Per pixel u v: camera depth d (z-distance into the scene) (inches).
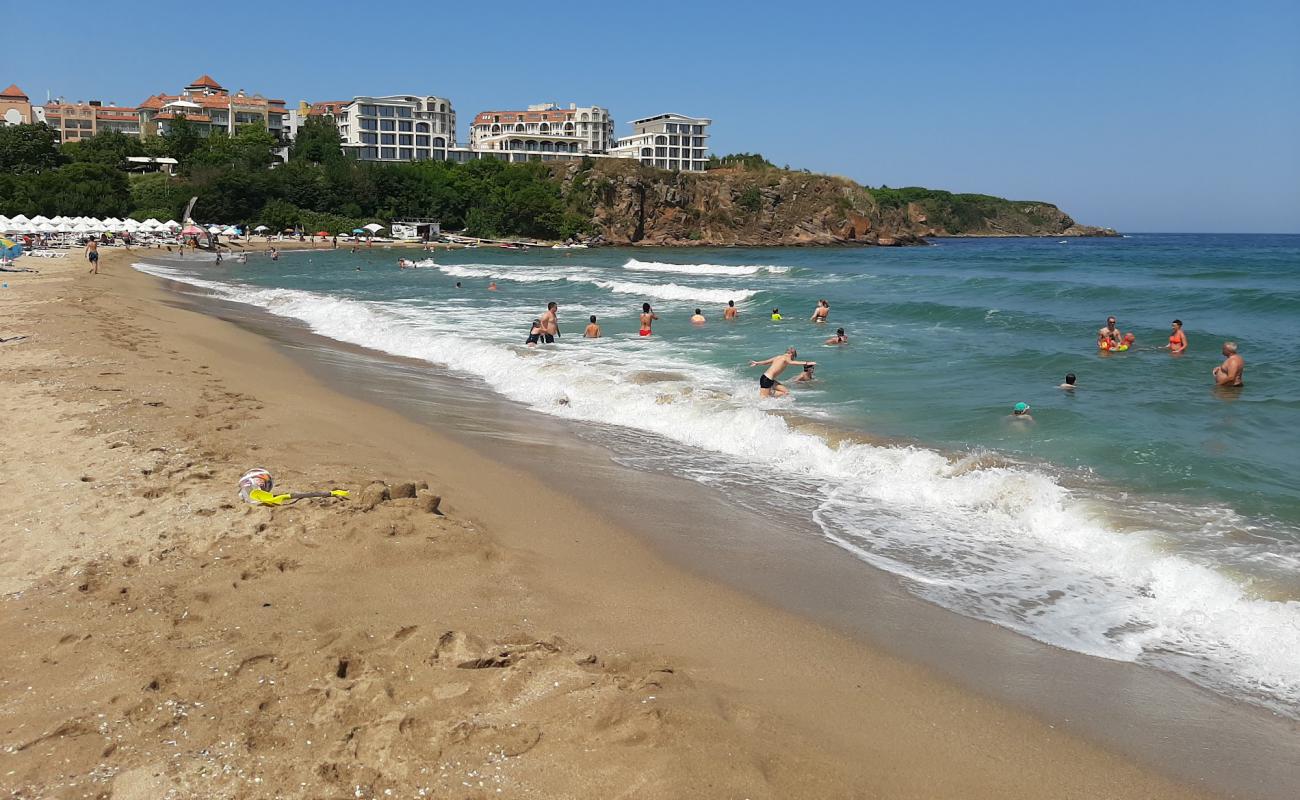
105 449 339.6
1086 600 255.9
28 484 299.4
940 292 1293.1
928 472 377.4
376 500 289.3
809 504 348.5
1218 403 507.2
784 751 167.3
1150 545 286.8
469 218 4471.0
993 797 160.2
